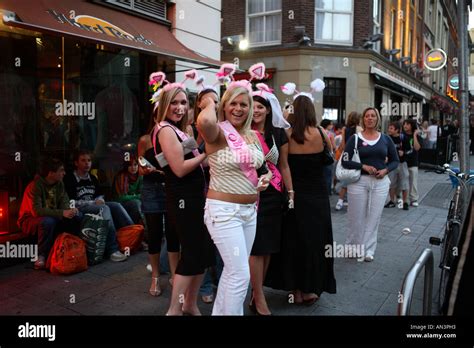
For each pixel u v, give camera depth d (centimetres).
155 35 652
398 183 835
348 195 505
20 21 417
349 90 1428
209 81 791
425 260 249
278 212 357
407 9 2027
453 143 1528
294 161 377
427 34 2578
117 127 681
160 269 459
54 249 451
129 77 689
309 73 1394
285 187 370
